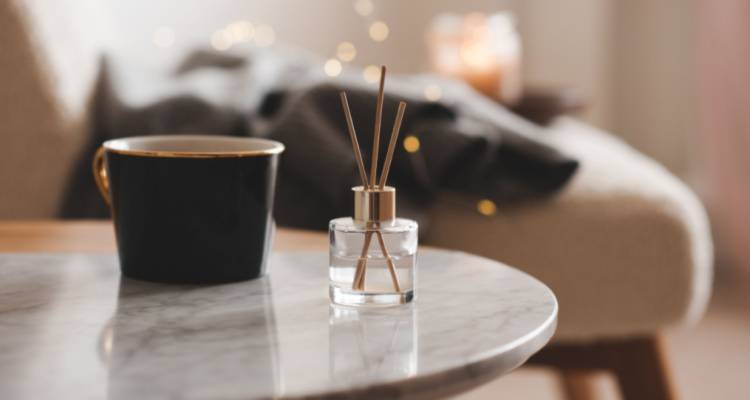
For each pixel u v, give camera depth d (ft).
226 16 8.91
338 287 3.17
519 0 10.97
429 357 2.81
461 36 7.67
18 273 3.44
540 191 5.54
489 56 7.58
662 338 5.57
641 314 5.41
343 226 3.17
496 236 5.47
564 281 5.41
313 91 5.78
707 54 11.61
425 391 2.72
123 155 3.33
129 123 5.87
